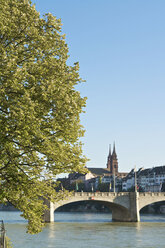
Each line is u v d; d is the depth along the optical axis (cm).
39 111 1958
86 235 6241
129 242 5469
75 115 2050
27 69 1984
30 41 2108
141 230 7194
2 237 2108
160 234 6506
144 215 13750
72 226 7906
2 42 2017
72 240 5566
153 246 5112
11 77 1772
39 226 2097
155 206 16425
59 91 1953
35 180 2075
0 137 1828
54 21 2152
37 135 1864
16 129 1820
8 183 2025
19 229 6925
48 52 2183
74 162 2105
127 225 8400
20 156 2033
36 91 1942
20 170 2069
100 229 7312
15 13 1992
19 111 1761
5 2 1983
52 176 2164
